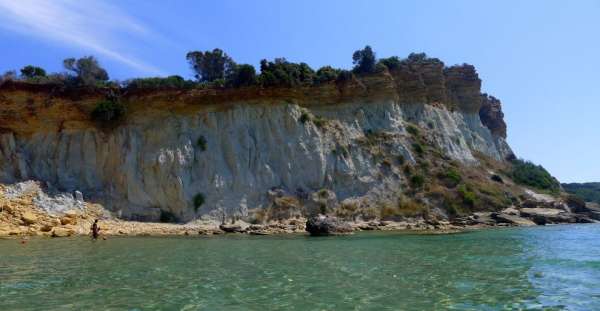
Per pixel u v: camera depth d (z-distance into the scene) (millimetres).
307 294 14344
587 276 17750
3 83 47844
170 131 51781
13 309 12430
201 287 15398
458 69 88000
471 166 71625
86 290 14883
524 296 14180
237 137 54125
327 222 40031
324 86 62250
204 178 50219
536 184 76500
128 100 51750
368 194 56125
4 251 25922
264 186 52219
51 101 48969
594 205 75062
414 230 46062
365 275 17828
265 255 24328
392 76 73312
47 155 48188
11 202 41219
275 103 57531
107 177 49000
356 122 63000
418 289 15148
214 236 38094
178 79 54625
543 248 27906
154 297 13906
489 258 23188
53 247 28172
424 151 65250
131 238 35406
